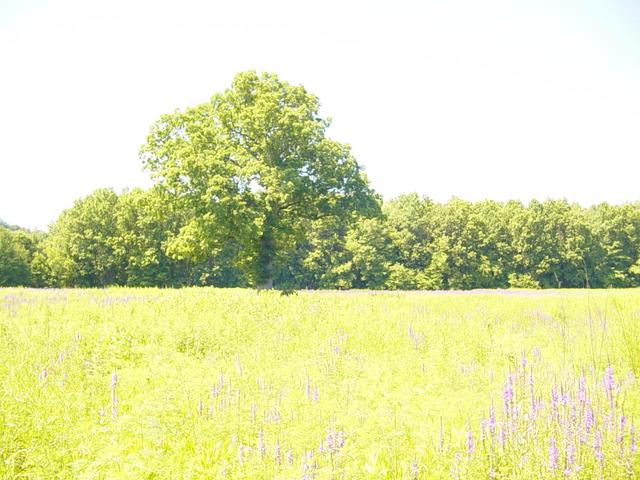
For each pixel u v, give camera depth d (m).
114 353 9.37
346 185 32.47
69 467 4.49
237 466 4.63
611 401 5.25
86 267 61.25
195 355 9.84
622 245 77.00
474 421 5.48
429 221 77.19
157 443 5.05
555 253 75.00
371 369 8.18
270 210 30.53
